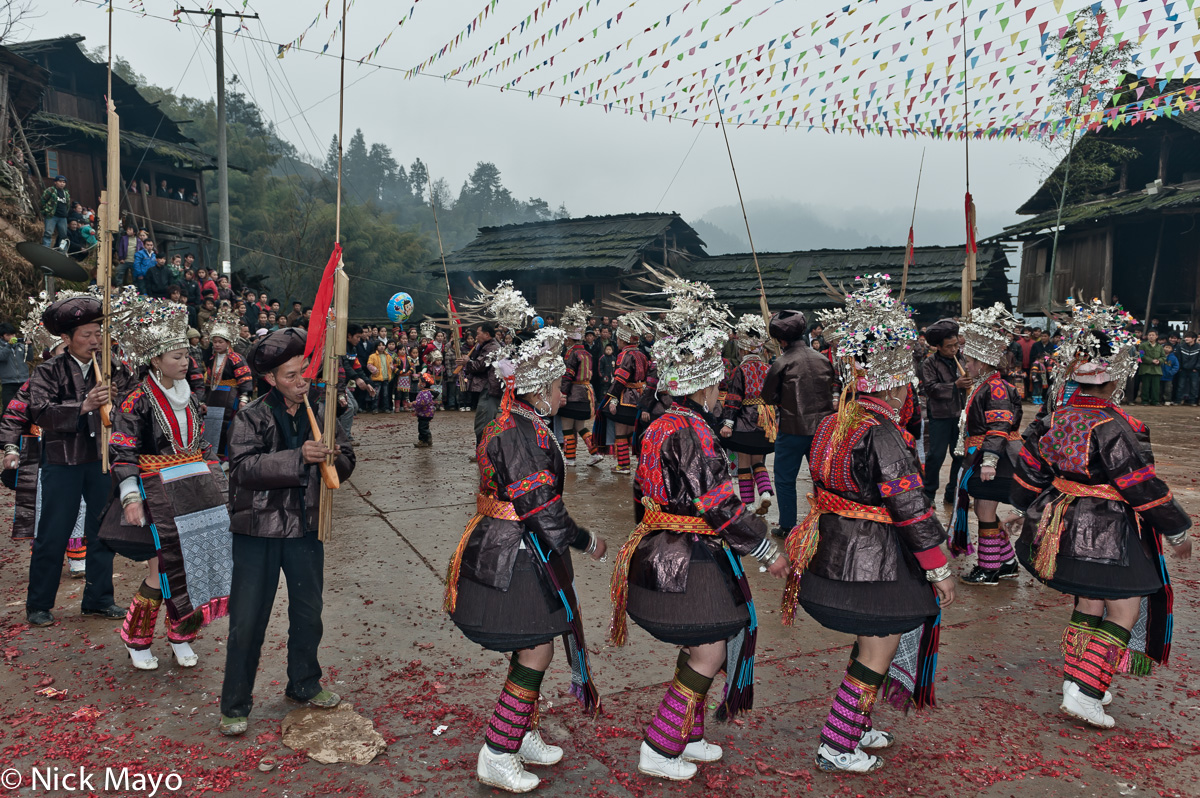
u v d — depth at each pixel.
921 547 2.64
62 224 15.67
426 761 2.92
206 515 3.59
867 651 2.83
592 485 8.26
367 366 15.89
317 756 2.92
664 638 2.68
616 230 27.16
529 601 2.64
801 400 5.63
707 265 27.50
